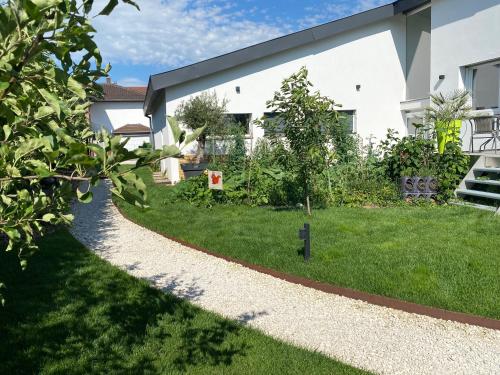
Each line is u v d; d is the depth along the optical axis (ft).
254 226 23.72
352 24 44.01
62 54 4.80
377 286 14.82
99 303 14.30
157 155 4.68
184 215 28.09
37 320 12.98
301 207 28.94
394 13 44.65
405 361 10.80
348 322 13.04
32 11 3.94
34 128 5.25
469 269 15.84
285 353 10.99
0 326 12.51
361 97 46.65
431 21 40.50
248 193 31.50
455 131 31.37
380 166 34.30
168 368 10.36
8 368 10.39
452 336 12.05
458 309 13.07
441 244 18.90
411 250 18.13
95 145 4.51
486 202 28.14
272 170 33.04
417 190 30.17
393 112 47.93
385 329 12.56
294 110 23.66
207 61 40.78
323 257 17.87
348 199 30.04
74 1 4.94
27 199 5.79
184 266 18.72
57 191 6.16
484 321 12.54
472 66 37.37
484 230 21.26
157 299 14.66
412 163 31.37
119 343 11.60
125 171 4.69
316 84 45.29
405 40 47.50
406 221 23.70
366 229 22.00
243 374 10.05
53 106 4.76
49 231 24.81
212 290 15.83
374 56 46.62
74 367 10.46
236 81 43.14
